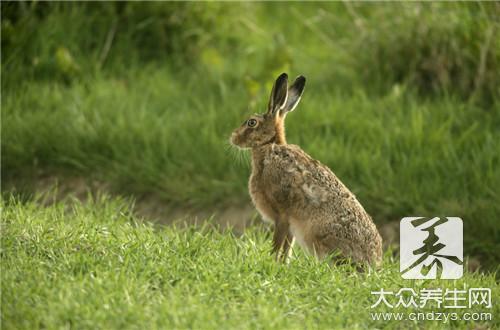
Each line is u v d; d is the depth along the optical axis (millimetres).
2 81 15445
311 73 16766
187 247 9195
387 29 16094
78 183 13664
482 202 12609
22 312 7461
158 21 17266
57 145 14133
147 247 9125
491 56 14859
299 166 9805
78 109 15016
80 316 7441
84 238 9289
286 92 10266
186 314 7543
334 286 8562
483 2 14742
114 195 13445
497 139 13789
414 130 14078
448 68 15445
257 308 7941
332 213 9570
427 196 12859
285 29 18672
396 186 13047
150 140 14211
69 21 16656
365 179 13172
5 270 8242
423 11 15641
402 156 13609
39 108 15219
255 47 17766
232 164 13602
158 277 8414
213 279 8391
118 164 13758
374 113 14977
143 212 13219
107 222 10438
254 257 9141
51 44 16328
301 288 8664
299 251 10344
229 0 17953
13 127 14367
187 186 13414
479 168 13188
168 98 15656
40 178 13773
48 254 8789
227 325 7504
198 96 16016
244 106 15109
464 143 13891
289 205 9820
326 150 13656
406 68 15922
